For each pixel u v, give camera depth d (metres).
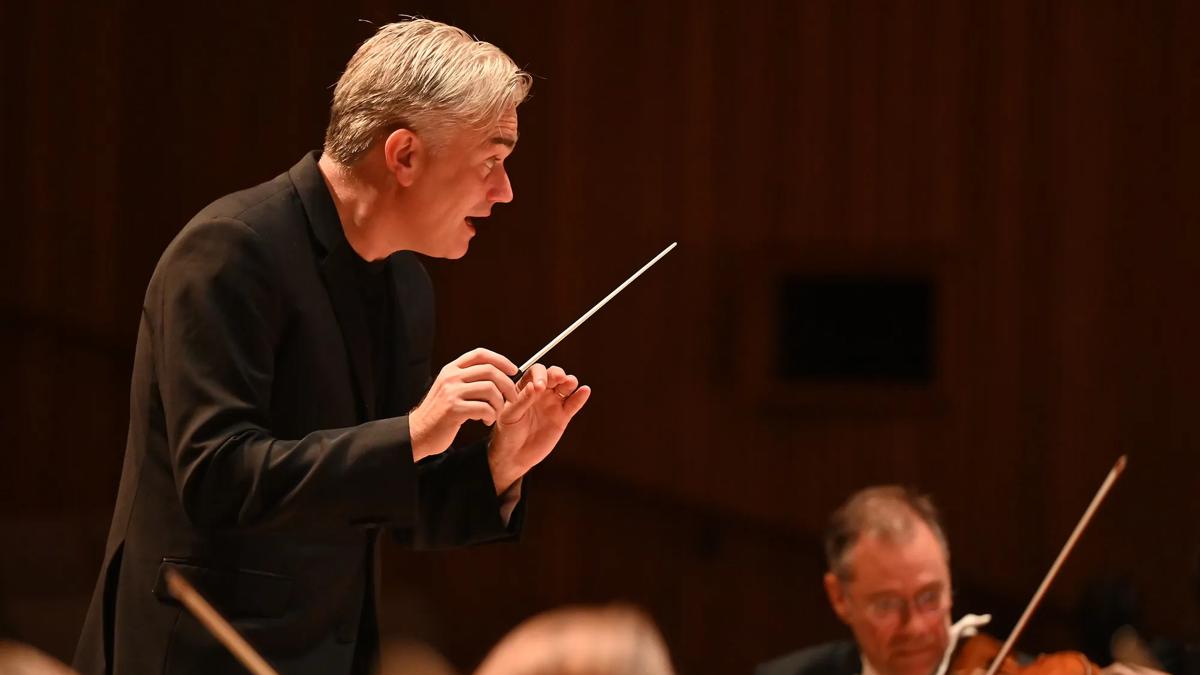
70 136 16.27
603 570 17.16
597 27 16.73
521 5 16.66
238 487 5.76
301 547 6.24
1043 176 17.11
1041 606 17.25
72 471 16.50
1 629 12.91
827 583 8.37
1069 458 17.27
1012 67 17.05
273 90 16.39
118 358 16.50
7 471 16.39
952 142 17.03
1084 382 17.25
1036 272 17.17
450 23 16.55
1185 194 17.14
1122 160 17.14
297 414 6.20
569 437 16.95
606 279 16.89
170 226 16.38
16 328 16.33
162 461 6.16
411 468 5.79
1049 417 17.27
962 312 17.16
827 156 16.94
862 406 17.17
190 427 5.82
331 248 6.29
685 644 17.23
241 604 6.11
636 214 16.88
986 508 17.28
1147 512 17.27
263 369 6.02
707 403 17.06
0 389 16.38
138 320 16.39
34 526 14.46
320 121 16.42
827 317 17.12
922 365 17.23
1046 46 17.05
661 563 17.27
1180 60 17.09
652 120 16.83
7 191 16.22
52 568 14.36
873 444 17.27
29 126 16.22
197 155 16.34
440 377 5.89
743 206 16.92
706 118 16.84
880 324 17.17
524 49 16.67
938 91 17.00
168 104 16.33
